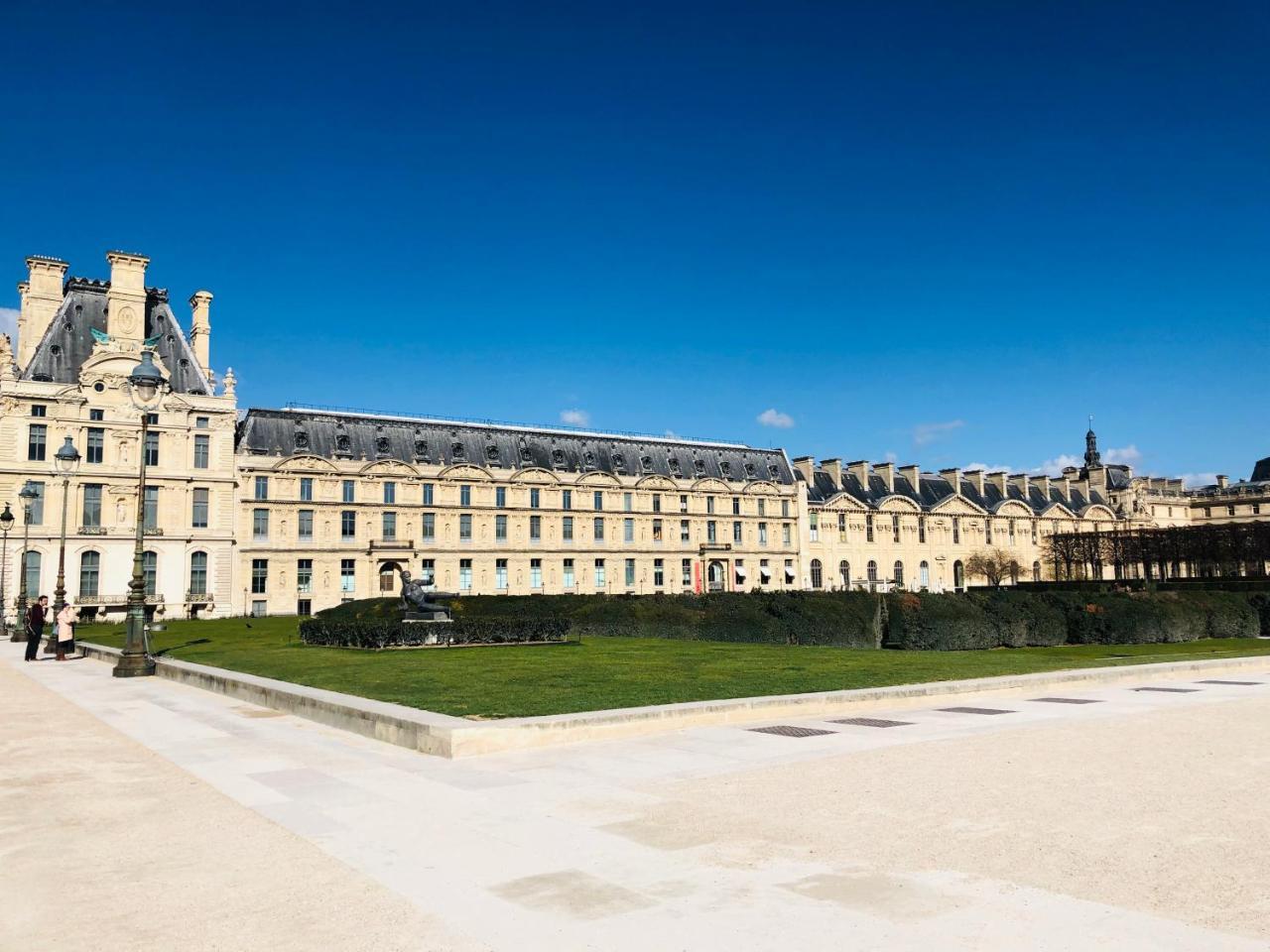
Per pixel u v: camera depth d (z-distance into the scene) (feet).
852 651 126.93
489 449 375.45
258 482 325.21
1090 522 540.11
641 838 39.81
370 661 108.68
